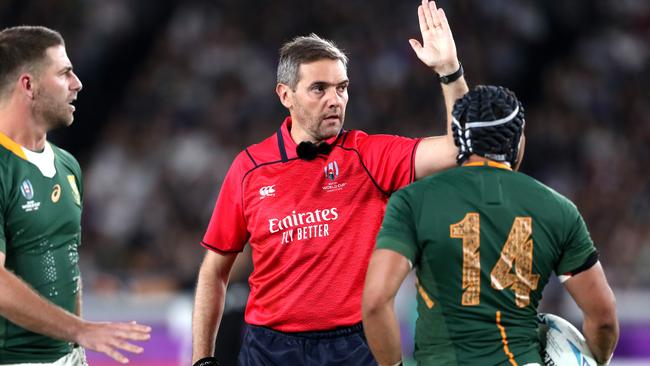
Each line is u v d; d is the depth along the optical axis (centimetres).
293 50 1498
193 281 3844
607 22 5872
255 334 1523
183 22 5541
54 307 1327
